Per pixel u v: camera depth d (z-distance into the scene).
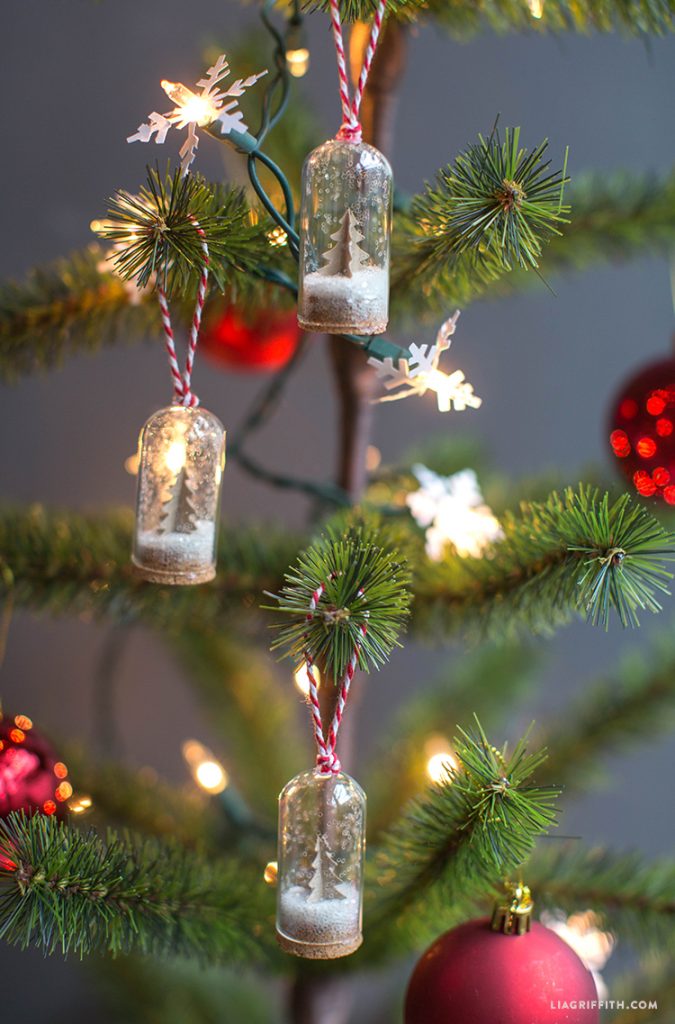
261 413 0.84
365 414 0.85
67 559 0.83
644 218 0.84
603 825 1.17
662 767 1.16
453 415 1.09
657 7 0.74
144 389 1.06
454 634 0.79
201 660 0.98
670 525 0.85
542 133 1.03
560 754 0.91
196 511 0.72
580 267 0.87
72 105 1.01
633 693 0.91
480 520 0.82
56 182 1.02
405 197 0.75
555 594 0.74
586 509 0.72
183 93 0.69
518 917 0.72
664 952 0.82
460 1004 0.71
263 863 0.85
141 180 1.02
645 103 1.03
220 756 1.12
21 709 1.09
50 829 0.73
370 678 1.15
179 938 0.76
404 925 0.78
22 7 1.00
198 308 0.71
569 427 1.10
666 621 1.10
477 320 1.07
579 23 0.75
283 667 1.09
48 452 1.06
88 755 0.94
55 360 0.83
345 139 0.68
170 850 0.79
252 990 1.02
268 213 0.72
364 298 0.68
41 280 0.81
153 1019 0.97
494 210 0.69
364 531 0.74
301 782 0.70
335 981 0.86
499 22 0.77
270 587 0.83
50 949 0.73
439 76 1.02
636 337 1.09
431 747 0.94
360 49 0.79
